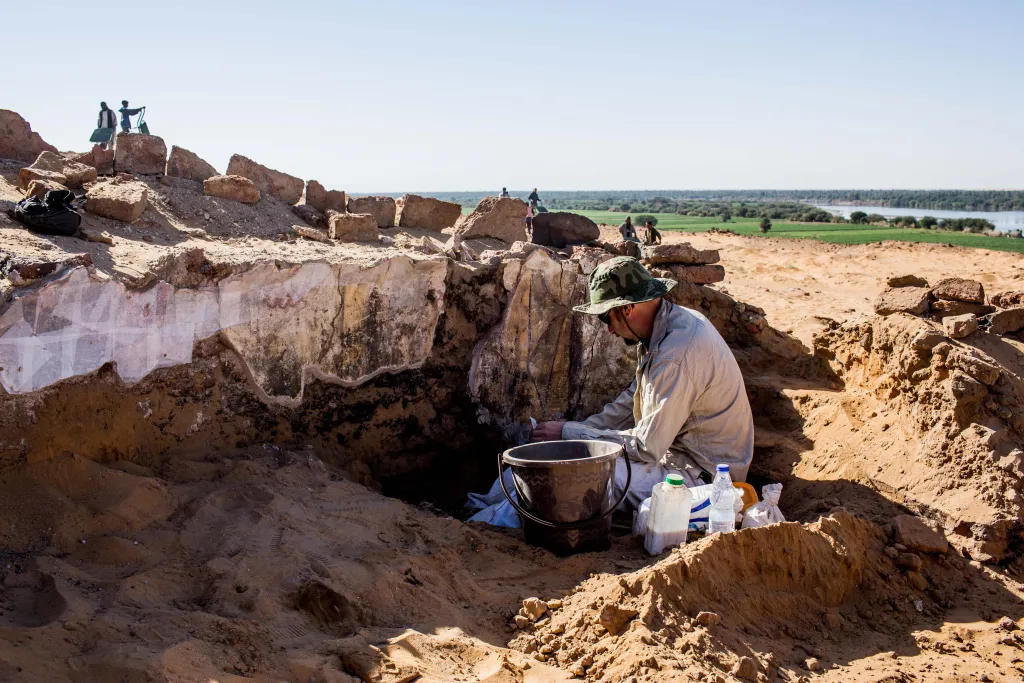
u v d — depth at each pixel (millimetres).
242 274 4406
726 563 3414
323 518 3846
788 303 11461
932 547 3758
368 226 5906
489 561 3773
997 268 15539
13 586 3070
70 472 3658
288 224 5875
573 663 2969
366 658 2830
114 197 5062
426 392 5395
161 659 2578
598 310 4250
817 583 3514
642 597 3170
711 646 2980
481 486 5703
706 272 7434
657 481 4336
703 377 4293
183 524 3629
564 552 3848
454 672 2854
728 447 4492
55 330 3676
